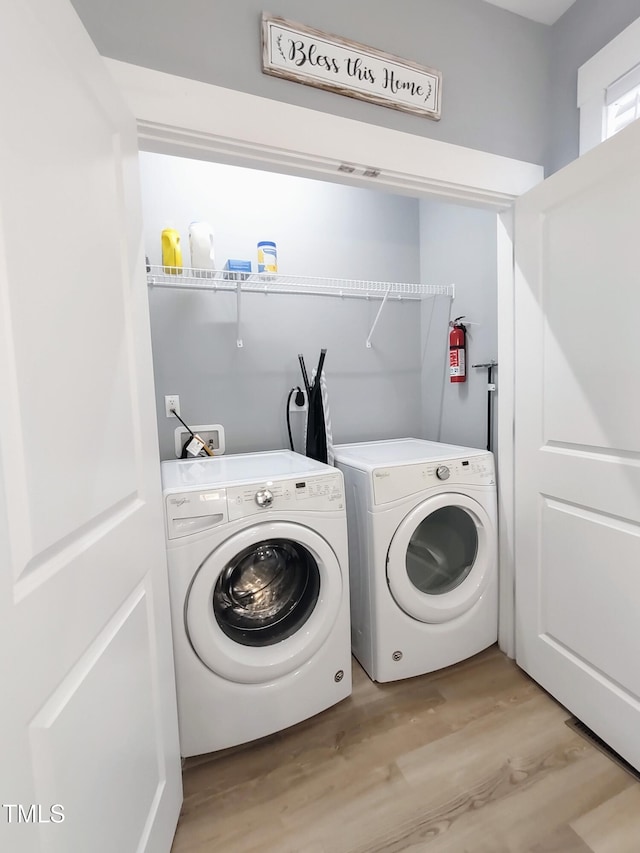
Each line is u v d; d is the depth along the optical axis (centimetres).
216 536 124
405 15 128
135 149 96
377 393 235
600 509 125
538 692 156
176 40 104
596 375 123
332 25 119
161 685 102
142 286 98
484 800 115
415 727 142
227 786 123
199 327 195
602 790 116
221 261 195
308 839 107
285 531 131
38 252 58
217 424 200
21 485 53
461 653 168
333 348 223
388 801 116
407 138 131
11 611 50
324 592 140
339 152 122
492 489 170
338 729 142
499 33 144
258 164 121
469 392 207
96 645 72
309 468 154
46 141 61
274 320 209
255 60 112
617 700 123
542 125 153
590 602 131
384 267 232
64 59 67
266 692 132
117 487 82
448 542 180
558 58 150
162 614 104
